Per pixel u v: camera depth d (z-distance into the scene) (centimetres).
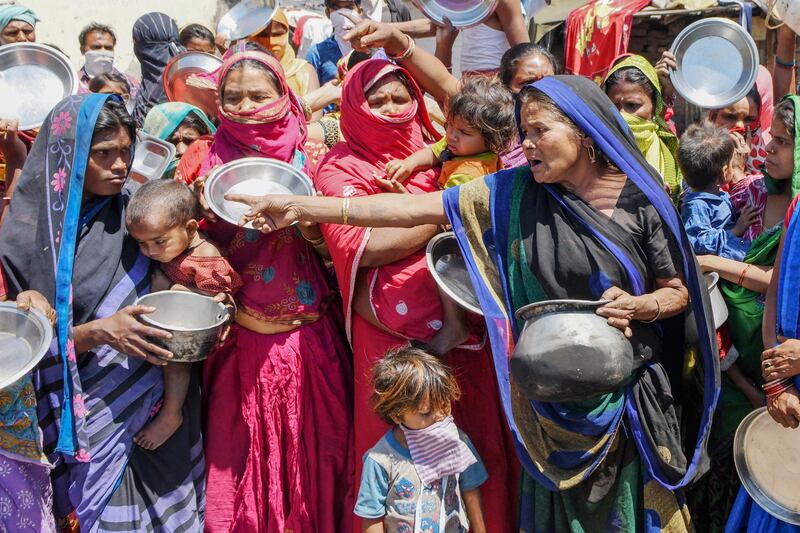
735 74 459
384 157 347
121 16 772
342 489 356
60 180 316
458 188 309
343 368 362
